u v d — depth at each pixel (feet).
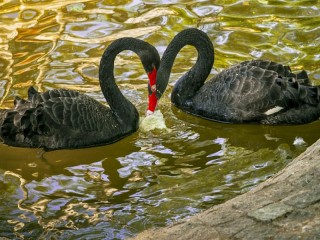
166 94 34.22
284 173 22.27
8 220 24.32
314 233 18.97
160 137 30.63
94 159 29.01
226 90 31.76
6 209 25.08
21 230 23.70
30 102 30.09
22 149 29.68
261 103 31.12
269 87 31.12
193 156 28.73
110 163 28.58
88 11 40.78
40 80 33.86
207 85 32.76
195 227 20.03
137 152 29.43
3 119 29.78
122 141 30.53
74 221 24.16
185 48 37.65
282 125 31.27
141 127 31.45
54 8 41.27
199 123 31.94
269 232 19.29
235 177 26.71
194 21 39.19
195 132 30.99
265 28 38.19
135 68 35.50
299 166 22.40
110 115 30.76
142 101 32.99
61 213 24.73
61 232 23.48
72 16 40.14
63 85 33.50
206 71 33.12
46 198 25.89
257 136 30.45
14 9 41.16
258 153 28.76
